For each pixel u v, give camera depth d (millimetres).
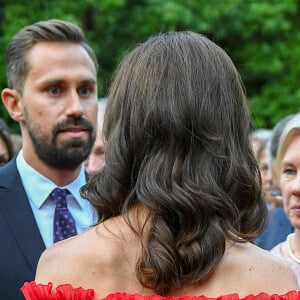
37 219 4133
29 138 4203
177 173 2424
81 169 4320
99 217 2562
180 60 2529
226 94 2521
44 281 2457
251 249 2496
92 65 4316
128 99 2529
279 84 15531
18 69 4285
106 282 2420
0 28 14227
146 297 2330
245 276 2428
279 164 4355
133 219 2459
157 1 14953
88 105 4242
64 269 2447
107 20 15180
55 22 4305
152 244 2395
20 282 3846
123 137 2520
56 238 4094
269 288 2424
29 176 4188
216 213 2439
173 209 2398
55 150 4125
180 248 2385
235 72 2580
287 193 4254
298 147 4219
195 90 2490
